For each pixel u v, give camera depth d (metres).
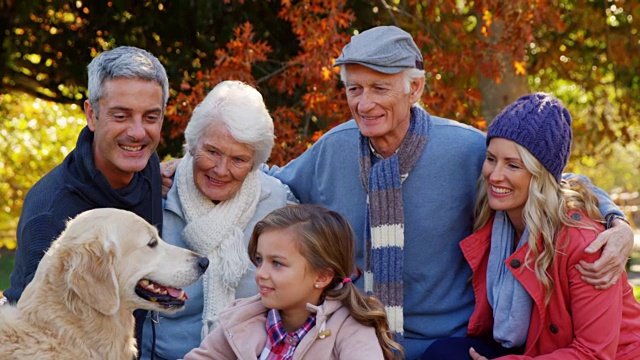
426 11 7.89
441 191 4.30
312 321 3.58
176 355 4.36
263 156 4.35
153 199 4.20
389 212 4.23
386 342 3.61
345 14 6.98
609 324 3.78
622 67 10.33
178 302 3.85
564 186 4.02
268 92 8.64
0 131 14.40
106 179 3.91
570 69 10.56
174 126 7.52
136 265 3.70
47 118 14.83
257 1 8.85
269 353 3.57
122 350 3.76
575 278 3.82
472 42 7.59
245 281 4.42
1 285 11.83
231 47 7.07
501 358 3.90
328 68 6.77
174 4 8.89
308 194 4.69
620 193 22.20
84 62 9.52
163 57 9.16
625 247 3.80
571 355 3.78
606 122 10.69
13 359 3.45
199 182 4.36
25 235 3.77
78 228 3.60
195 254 3.89
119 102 3.78
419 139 4.27
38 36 9.54
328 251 3.54
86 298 3.49
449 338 4.21
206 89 7.24
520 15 7.18
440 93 7.36
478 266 4.21
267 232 3.55
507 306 3.99
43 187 3.89
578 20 9.78
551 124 3.89
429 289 4.38
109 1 9.02
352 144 4.46
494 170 3.98
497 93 8.41
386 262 4.23
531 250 3.90
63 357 3.53
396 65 4.09
